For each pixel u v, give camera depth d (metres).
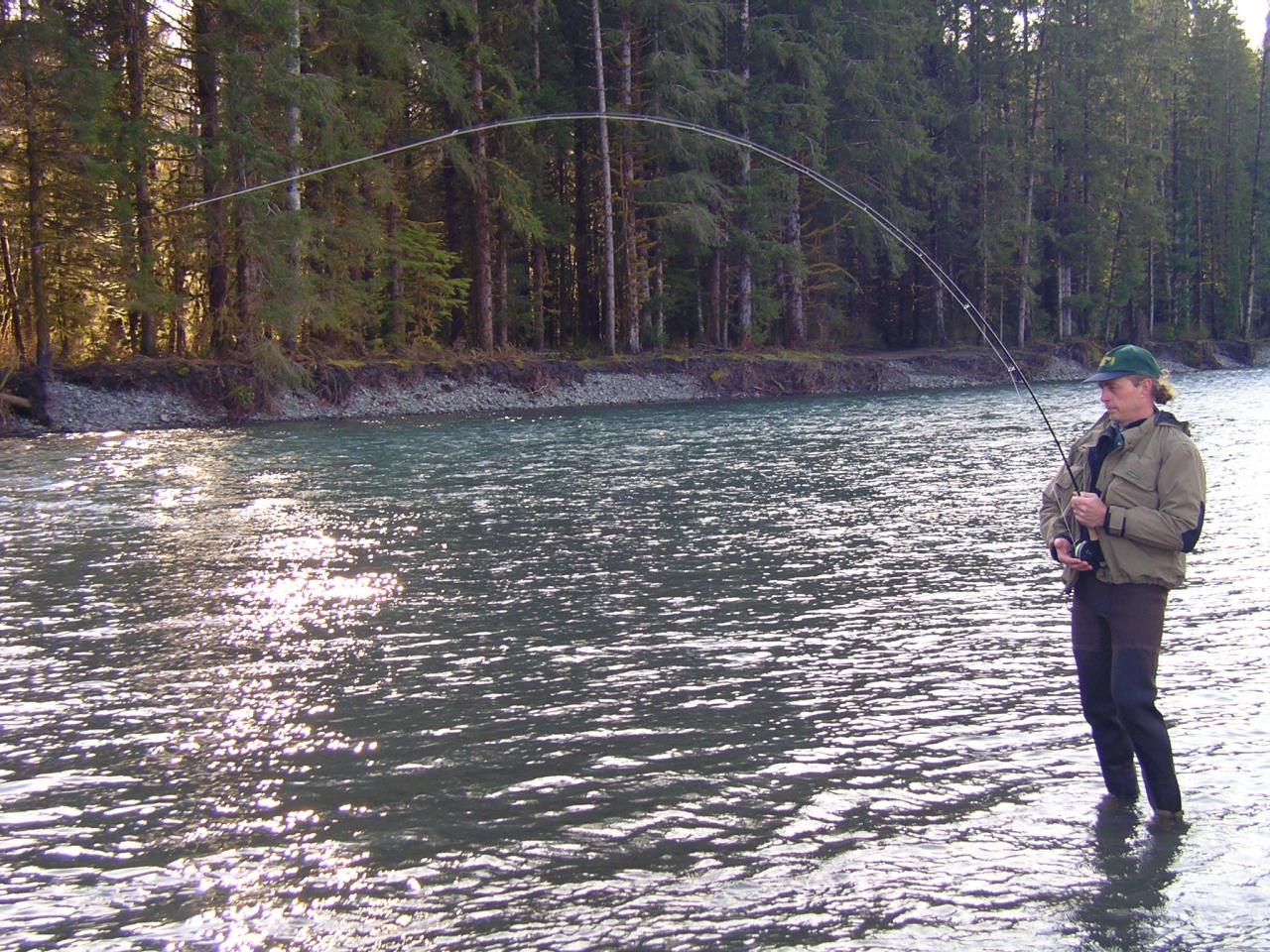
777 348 39.44
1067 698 5.43
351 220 29.38
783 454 17.19
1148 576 4.06
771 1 40.88
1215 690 5.44
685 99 34.16
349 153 28.84
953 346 48.44
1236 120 64.12
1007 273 49.00
